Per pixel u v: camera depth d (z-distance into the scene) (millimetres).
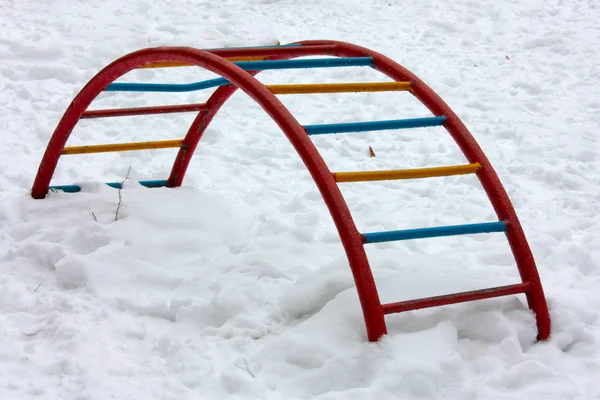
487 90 6613
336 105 6188
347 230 2641
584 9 8773
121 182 4230
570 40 7758
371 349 2555
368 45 7738
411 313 2783
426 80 6797
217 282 3217
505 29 8281
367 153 5285
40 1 8180
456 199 4504
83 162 4863
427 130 5750
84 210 3793
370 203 4387
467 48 7820
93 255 3352
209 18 8141
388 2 9477
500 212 2930
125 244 3486
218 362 2639
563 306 2939
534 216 4223
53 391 2484
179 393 2469
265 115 5961
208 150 5176
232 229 3811
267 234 3838
